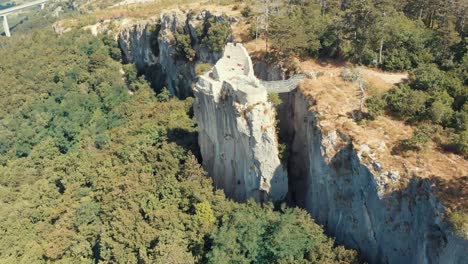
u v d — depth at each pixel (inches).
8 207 3644.2
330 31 3198.8
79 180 3720.5
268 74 3309.5
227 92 2736.2
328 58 3171.8
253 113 2593.5
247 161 2768.2
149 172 3169.3
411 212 2049.7
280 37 3181.6
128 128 4215.1
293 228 2272.4
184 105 4222.4
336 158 2361.0
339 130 2389.3
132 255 2464.3
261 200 2819.9
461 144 2142.0
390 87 2753.4
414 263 2053.4
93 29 6628.9
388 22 3046.3
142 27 5565.9
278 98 2726.4
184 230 2536.9
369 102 2536.9
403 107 2449.6
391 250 2142.0
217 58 4089.6
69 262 2861.7
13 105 5433.1
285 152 2726.4
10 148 4906.5
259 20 3853.3
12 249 3152.1
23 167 4522.6
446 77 2630.4
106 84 5393.7
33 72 5880.9
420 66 2795.3
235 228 2345.0
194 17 4547.2
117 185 3102.9
